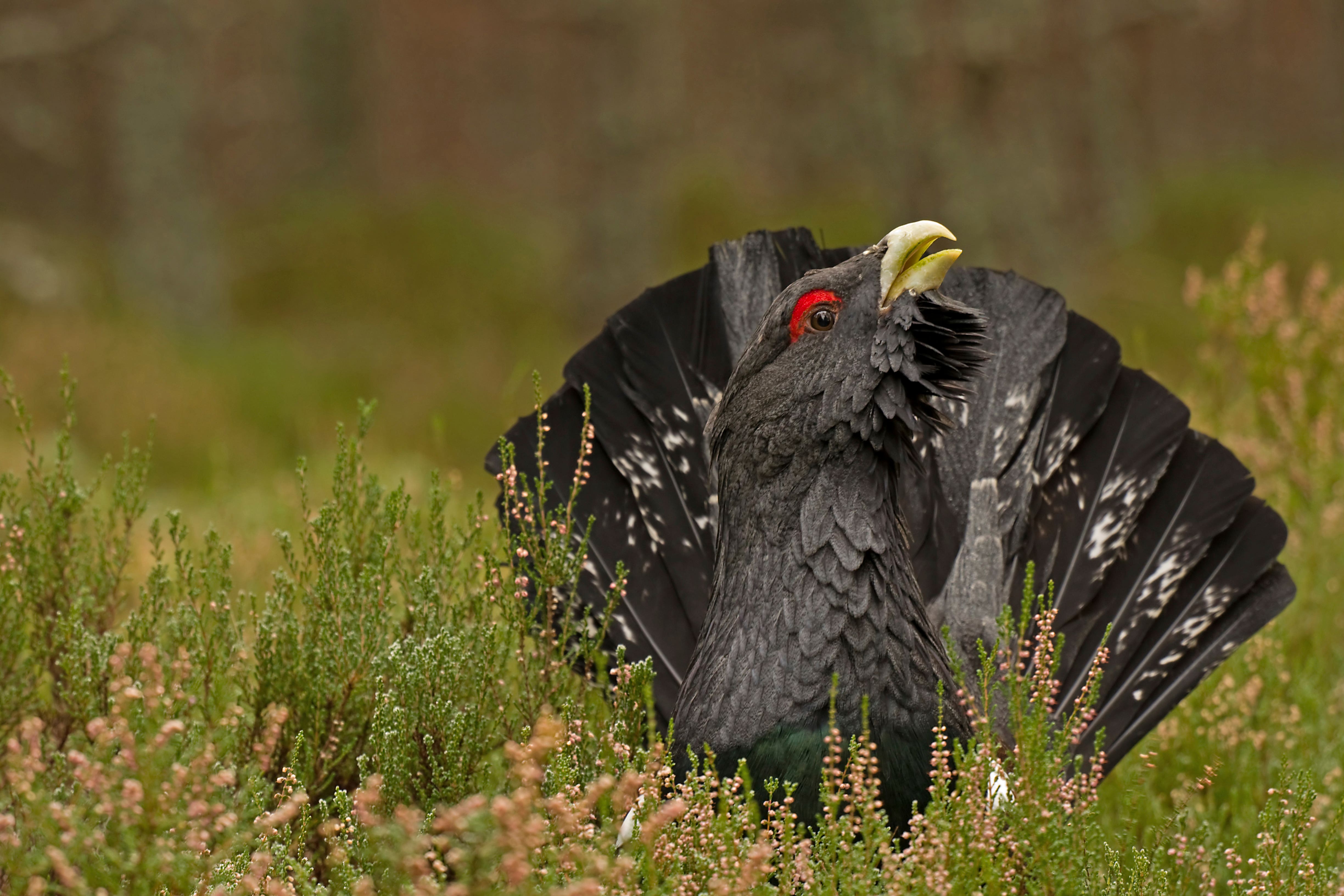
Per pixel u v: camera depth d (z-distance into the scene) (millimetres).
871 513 6512
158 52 31422
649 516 8219
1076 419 8336
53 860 4984
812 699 6281
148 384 23266
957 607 7871
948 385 6715
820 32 45750
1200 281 12516
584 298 34281
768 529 6586
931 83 24875
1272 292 12023
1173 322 31094
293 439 23531
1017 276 8547
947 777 6238
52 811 5125
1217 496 8188
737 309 8430
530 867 4855
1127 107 40719
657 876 5520
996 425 8312
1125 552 8156
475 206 42031
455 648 7023
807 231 8484
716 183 41812
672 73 34844
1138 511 8164
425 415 26875
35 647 7625
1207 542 8102
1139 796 7035
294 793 6508
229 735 5945
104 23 31172
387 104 46000
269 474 17797
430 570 7531
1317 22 49969
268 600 7730
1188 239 37500
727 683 6453
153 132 31469
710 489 7113
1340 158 48250
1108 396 8352
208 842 5883
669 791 6375
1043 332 8422
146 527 12555
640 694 6703
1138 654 7930
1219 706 8555
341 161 45250
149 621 7621
